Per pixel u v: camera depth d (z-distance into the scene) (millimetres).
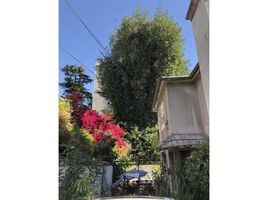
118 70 4516
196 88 6188
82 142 4133
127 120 4871
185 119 6078
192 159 3797
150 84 4664
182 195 3607
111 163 4727
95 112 4652
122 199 1876
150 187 4316
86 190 3316
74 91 4352
